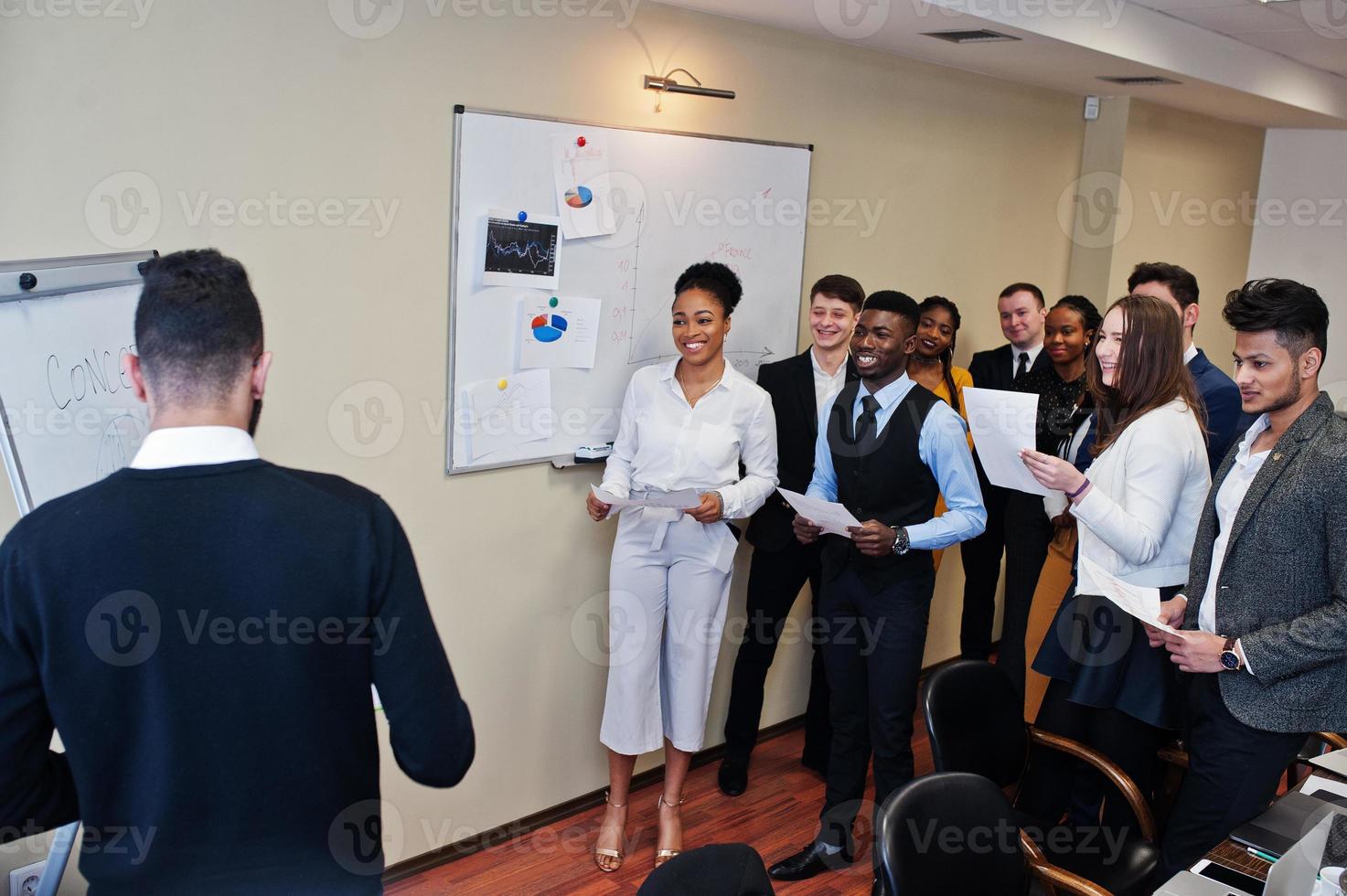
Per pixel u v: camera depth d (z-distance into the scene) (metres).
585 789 3.35
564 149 2.89
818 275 3.80
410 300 2.65
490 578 2.96
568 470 3.10
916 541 2.76
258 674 1.21
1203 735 2.24
